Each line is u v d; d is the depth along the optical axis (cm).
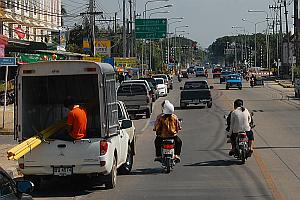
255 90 8675
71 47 9362
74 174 1673
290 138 2980
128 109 4506
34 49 5678
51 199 1620
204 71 14588
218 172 1991
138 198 1588
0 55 3838
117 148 1808
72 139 1673
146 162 2288
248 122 2180
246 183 1773
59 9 8850
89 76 1839
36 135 1692
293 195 1576
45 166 1673
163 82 7488
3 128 3544
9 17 6238
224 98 6694
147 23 8150
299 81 6625
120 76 7250
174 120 2038
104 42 7794
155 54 15200
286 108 5159
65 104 1850
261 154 2403
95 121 1841
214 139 3039
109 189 1739
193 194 1619
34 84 1836
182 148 2683
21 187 950
